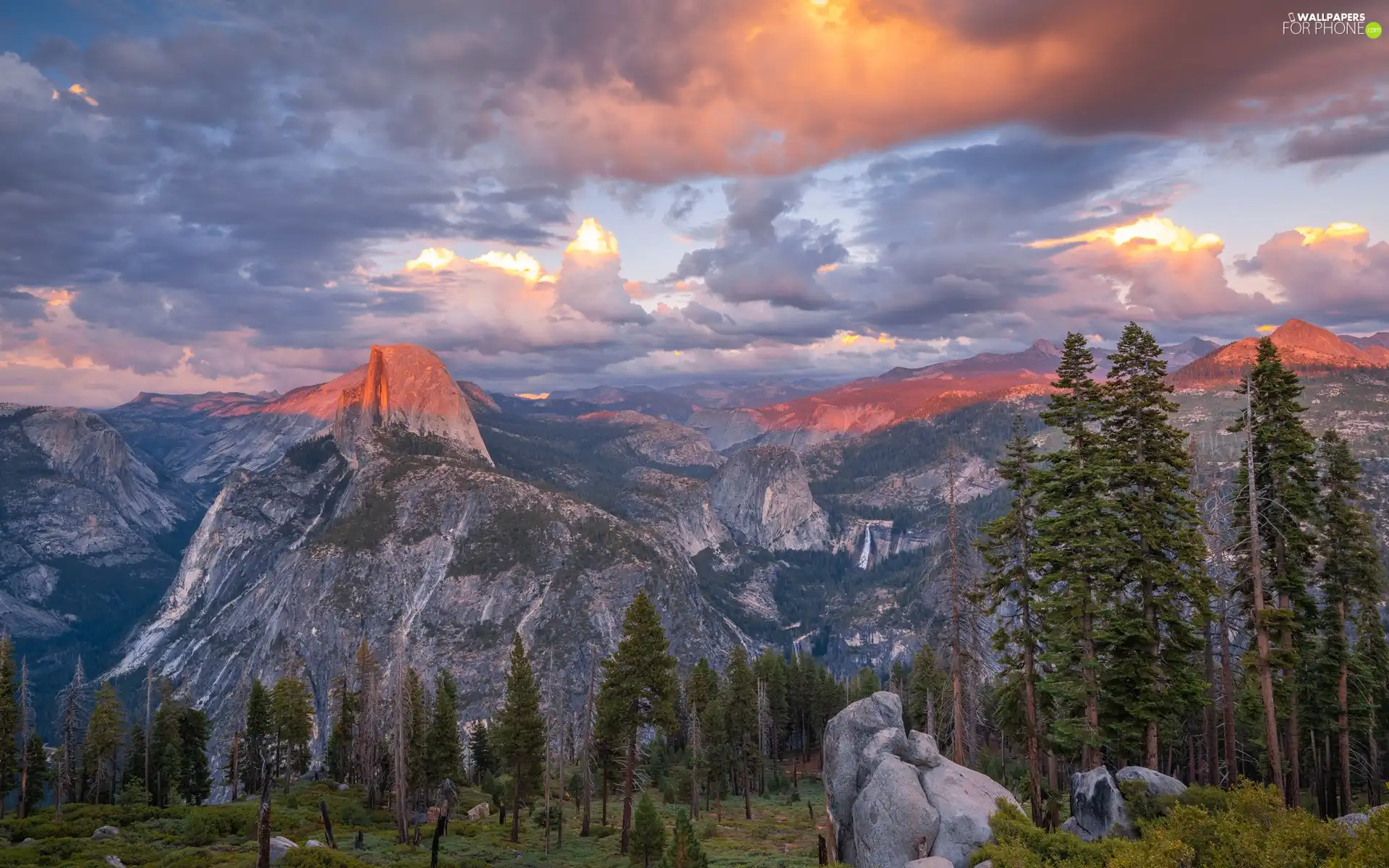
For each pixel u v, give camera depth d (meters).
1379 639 48.75
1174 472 36.66
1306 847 19.97
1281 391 35.44
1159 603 34.66
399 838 57.84
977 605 41.38
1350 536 42.62
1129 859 21.30
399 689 61.84
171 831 58.41
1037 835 25.64
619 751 69.75
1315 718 44.31
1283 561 36.62
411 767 75.56
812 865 49.34
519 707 64.94
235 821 58.88
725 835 65.88
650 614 56.59
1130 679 35.06
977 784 30.38
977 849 26.98
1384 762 56.50
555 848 59.66
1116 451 35.78
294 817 64.88
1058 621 35.22
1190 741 52.34
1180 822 22.97
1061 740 35.12
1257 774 56.38
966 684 41.97
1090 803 28.14
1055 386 38.28
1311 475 36.50
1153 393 36.41
